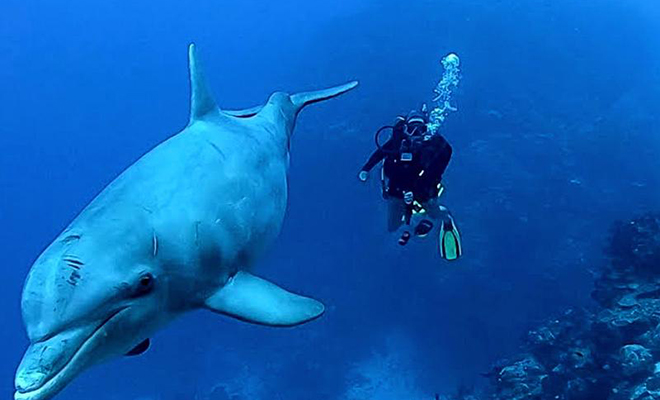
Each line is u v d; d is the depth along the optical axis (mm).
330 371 23688
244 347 26688
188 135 3855
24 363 2520
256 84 60531
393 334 23578
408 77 32531
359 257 25562
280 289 3645
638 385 9344
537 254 22297
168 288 3180
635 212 23406
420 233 7453
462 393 16828
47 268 2746
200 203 3453
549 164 25500
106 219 3025
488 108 28906
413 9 38594
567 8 37656
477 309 21922
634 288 11266
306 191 28547
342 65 35188
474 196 23922
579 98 30594
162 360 28094
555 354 11992
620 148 26938
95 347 2771
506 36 34156
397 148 6969
